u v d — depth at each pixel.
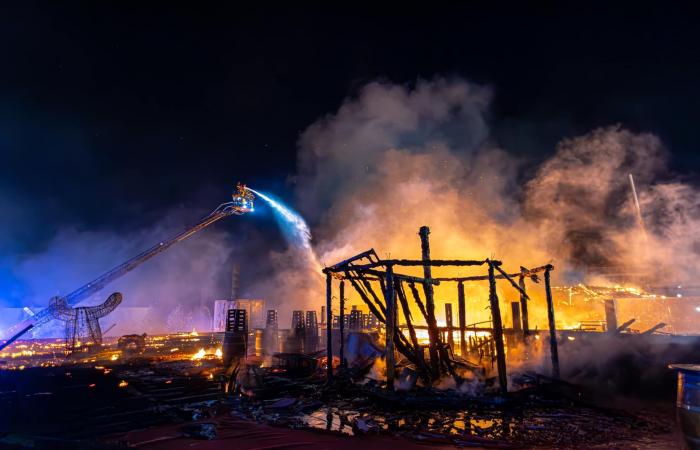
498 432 7.85
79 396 10.92
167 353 20.67
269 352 18.95
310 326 19.31
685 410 5.54
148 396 10.92
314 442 7.17
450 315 16.58
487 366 13.26
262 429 7.95
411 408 9.48
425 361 12.04
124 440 7.31
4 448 6.72
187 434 7.55
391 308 10.45
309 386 11.98
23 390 11.73
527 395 10.27
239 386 11.95
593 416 8.94
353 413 9.17
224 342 16.00
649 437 7.57
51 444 6.87
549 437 7.56
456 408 9.54
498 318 10.52
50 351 22.06
